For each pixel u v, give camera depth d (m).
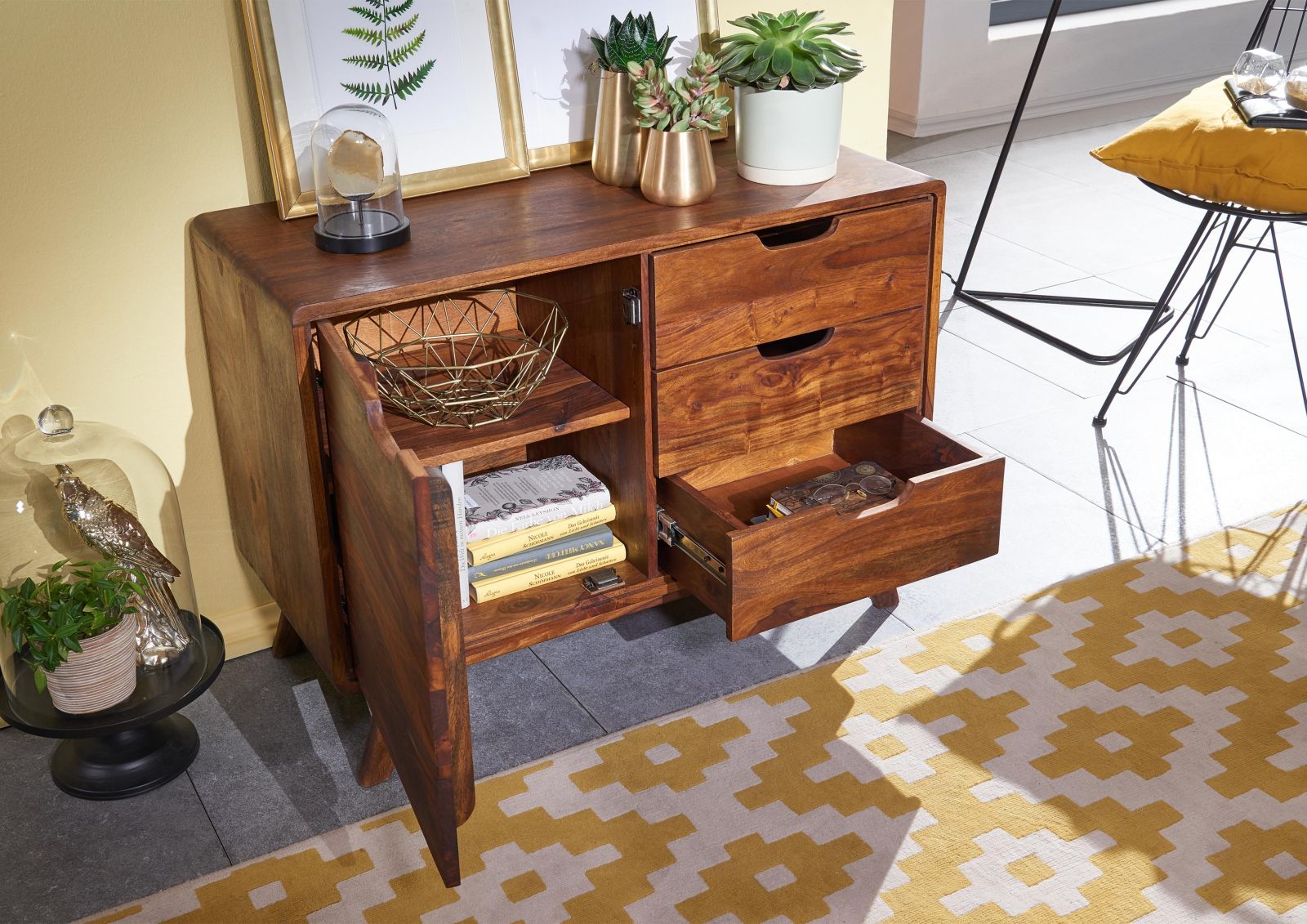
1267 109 1.94
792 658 1.75
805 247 1.51
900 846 1.42
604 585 1.60
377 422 1.15
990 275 2.94
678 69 1.73
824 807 1.47
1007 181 3.59
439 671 1.12
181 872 1.42
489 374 1.61
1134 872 1.38
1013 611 1.82
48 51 1.41
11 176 1.44
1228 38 4.53
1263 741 1.56
